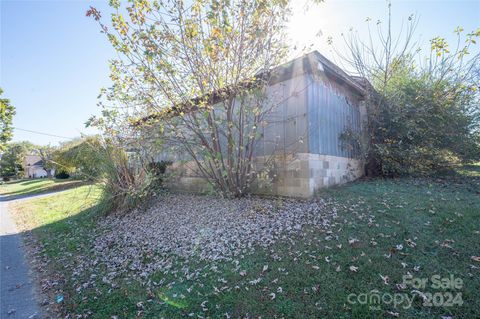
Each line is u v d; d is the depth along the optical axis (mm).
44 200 11047
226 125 5004
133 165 6422
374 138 6816
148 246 4074
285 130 5418
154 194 6520
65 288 3123
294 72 5305
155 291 2770
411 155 6184
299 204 4617
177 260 3430
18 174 41344
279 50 4605
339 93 6496
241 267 2920
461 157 6363
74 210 7598
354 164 6758
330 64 5586
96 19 4262
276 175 5469
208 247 3602
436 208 3672
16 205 10656
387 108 6594
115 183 6242
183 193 7180
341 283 2352
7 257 4445
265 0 4023
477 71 6203
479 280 2148
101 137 5980
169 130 5246
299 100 5234
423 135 6281
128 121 5559
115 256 3934
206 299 2465
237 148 5004
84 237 5027
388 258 2613
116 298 2740
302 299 2236
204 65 4645
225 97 4895
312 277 2508
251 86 4812
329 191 5219
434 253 2605
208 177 5590
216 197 5883
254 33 4262
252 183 5691
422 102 6305
